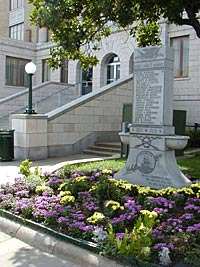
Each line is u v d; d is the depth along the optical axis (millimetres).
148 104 7125
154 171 6953
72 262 4016
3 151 11711
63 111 13242
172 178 6719
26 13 29578
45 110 19438
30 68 12141
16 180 7055
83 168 9000
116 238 4008
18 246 4570
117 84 15695
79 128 14008
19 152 12148
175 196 5719
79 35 8969
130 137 7402
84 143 14258
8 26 31438
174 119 11609
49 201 5578
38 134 12281
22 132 12016
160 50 6914
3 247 4547
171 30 18281
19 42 24484
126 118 11195
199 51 17391
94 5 8891
